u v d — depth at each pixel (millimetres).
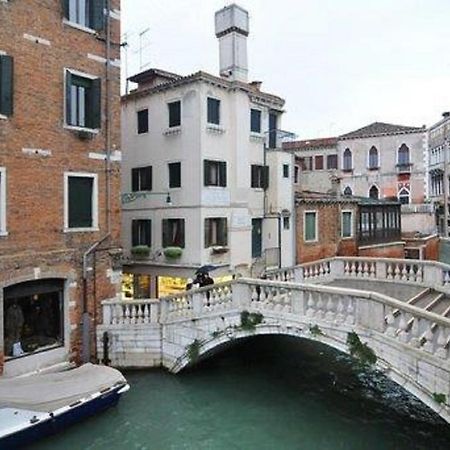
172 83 19766
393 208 29031
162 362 14461
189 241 19516
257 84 22953
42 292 13242
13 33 12406
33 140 12789
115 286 14789
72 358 13750
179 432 10875
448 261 32812
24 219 12602
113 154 14758
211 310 13500
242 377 14234
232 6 20844
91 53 14188
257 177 21953
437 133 41219
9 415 9922
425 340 9492
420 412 12016
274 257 21969
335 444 10367
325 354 16609
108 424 11109
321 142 45406
